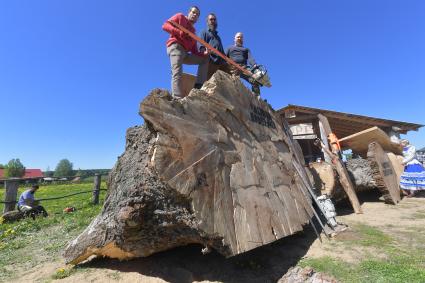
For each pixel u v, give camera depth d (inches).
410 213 267.6
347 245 183.8
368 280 136.2
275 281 140.4
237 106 162.7
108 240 146.5
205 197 116.8
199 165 119.3
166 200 125.3
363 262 155.6
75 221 303.6
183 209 121.6
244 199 135.5
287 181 193.9
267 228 141.3
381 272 143.6
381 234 204.5
